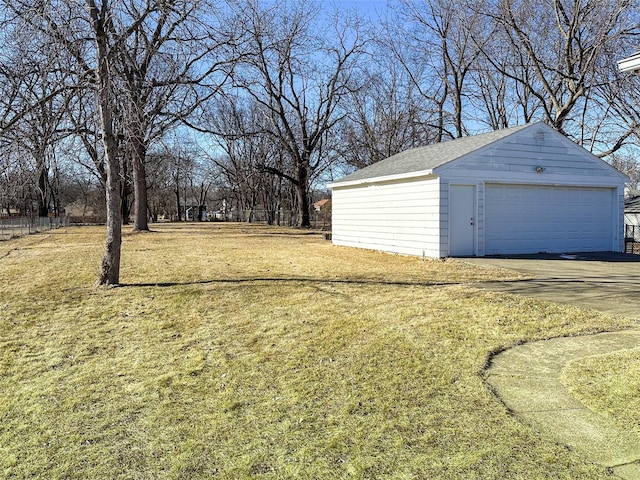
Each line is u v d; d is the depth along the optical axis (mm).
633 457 2754
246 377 4207
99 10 7613
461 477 2619
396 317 6133
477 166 12805
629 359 4348
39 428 3336
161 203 66125
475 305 6676
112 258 8578
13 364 4648
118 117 8219
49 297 7676
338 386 3945
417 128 30016
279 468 2775
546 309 6395
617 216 14758
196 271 10516
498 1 22828
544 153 13641
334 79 31562
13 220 24031
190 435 3195
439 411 3443
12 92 7113
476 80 28844
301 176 33781
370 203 15711
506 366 4324
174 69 9109
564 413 3346
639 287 8055
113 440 3152
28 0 6914
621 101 20859
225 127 30438
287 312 6527
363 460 2826
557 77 23516
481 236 12977
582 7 20375
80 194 51281
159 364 4594
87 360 4742
